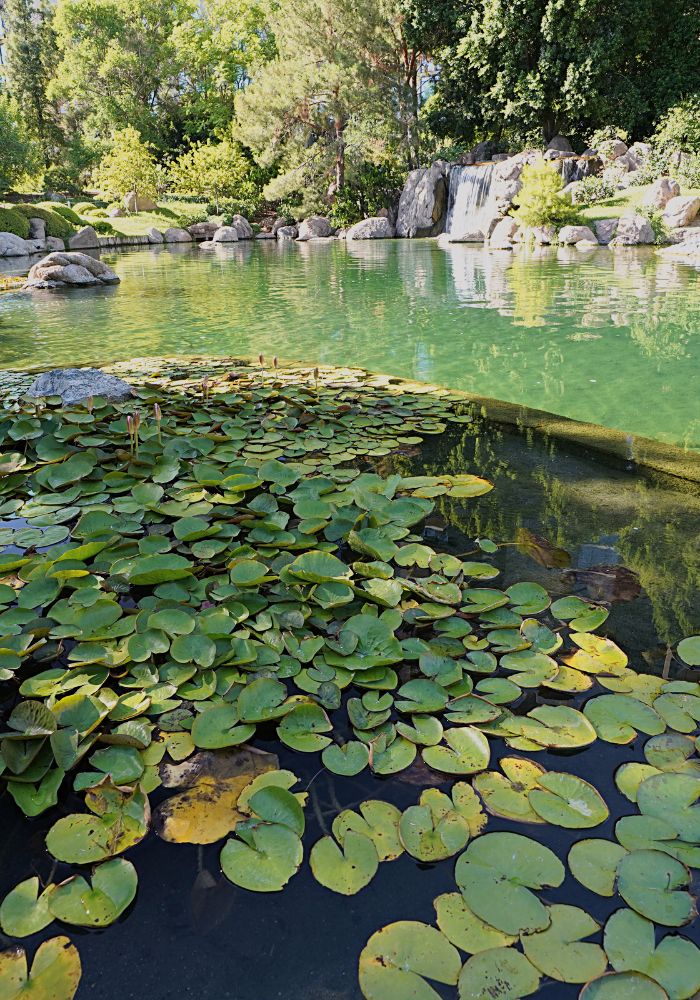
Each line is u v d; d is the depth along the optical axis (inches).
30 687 61.2
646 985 36.2
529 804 49.4
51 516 96.9
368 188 946.1
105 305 344.2
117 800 49.7
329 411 146.6
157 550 86.0
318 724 57.2
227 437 127.6
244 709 58.1
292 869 44.0
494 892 42.3
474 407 152.7
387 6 856.9
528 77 776.3
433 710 58.4
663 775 51.3
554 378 188.4
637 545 89.2
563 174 709.9
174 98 1387.8
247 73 1295.5
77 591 76.4
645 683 62.4
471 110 893.8
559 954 38.6
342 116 941.8
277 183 953.5
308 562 80.4
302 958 39.7
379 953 38.7
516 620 72.1
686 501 102.5
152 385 171.5
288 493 105.8
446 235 753.6
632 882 42.9
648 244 521.7
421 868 44.9
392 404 153.9
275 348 235.9
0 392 167.3
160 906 42.9
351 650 65.8
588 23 740.0
